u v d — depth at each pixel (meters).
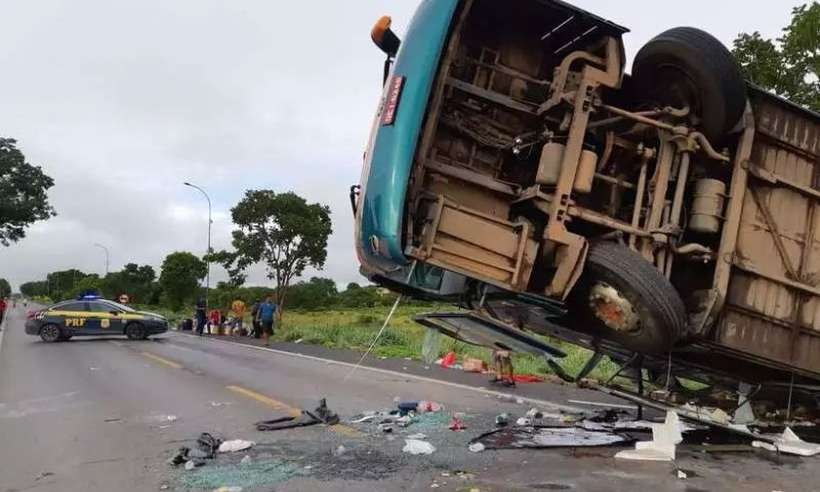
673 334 5.43
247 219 39.53
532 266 5.44
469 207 5.62
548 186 5.49
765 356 6.01
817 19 13.10
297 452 6.06
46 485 5.19
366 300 56.75
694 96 5.64
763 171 5.89
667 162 5.74
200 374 12.62
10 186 61.84
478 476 5.25
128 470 5.56
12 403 9.20
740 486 4.99
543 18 5.80
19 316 59.22
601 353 7.05
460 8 5.49
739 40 14.31
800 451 5.96
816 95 13.38
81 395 9.88
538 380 11.69
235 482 5.11
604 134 5.82
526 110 5.78
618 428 6.92
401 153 5.35
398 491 4.86
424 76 5.41
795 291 6.09
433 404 8.52
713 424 6.23
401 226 5.32
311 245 39.84
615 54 5.58
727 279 5.75
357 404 8.87
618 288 5.43
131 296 76.12
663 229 5.64
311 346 21.08
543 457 5.84
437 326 6.39
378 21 6.25
